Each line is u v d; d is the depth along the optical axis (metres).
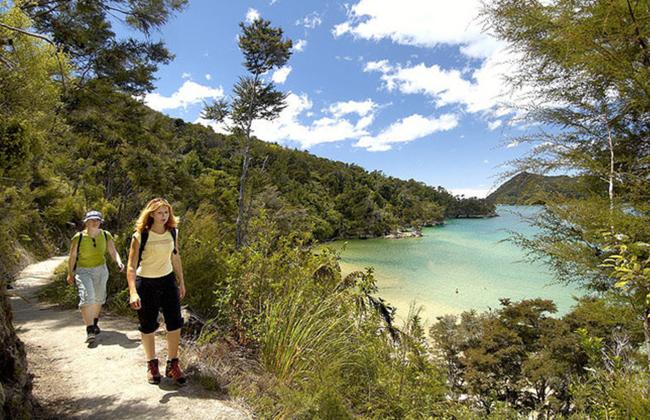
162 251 2.93
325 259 5.21
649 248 2.78
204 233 6.30
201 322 4.46
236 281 4.66
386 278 42.12
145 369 3.30
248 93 26.28
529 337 17.47
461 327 20.52
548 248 3.51
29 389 2.43
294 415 2.71
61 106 9.20
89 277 4.19
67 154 15.57
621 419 2.65
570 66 3.45
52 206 18.45
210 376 3.13
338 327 3.93
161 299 2.98
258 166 30.03
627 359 3.18
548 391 17.28
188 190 18.69
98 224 4.32
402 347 3.98
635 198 3.24
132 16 9.16
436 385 3.68
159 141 17.09
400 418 3.20
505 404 3.99
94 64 11.35
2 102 5.94
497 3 3.65
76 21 9.01
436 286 38.34
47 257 15.99
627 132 3.61
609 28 3.10
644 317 2.99
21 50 6.23
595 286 3.42
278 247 5.11
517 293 35.53
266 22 25.23
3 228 9.50
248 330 4.16
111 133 15.45
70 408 2.60
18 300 6.57
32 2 7.63
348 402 3.19
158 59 13.49
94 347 3.86
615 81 3.30
